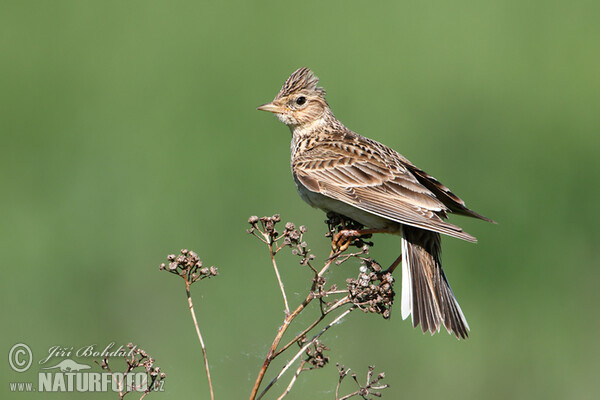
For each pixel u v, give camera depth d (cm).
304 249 848
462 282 1769
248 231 861
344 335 1467
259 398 809
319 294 834
